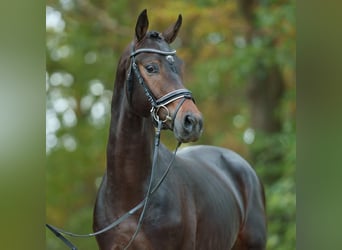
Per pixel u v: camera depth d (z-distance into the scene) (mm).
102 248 8547
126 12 26984
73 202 29641
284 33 22750
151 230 8195
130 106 8117
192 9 23469
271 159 23875
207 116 27312
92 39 27047
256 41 23469
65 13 26625
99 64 28422
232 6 24125
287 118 25109
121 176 8305
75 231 28922
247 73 24109
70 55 28391
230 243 10008
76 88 29328
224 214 9648
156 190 8297
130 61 8164
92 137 28859
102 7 27688
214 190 9688
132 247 8281
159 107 7746
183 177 8953
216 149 11273
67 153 28891
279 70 24891
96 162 28781
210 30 23750
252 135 25375
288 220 21578
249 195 10859
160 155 8703
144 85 7895
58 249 29266
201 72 24766
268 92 25281
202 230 9047
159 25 24281
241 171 10969
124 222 8281
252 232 10734
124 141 8250
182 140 7535
